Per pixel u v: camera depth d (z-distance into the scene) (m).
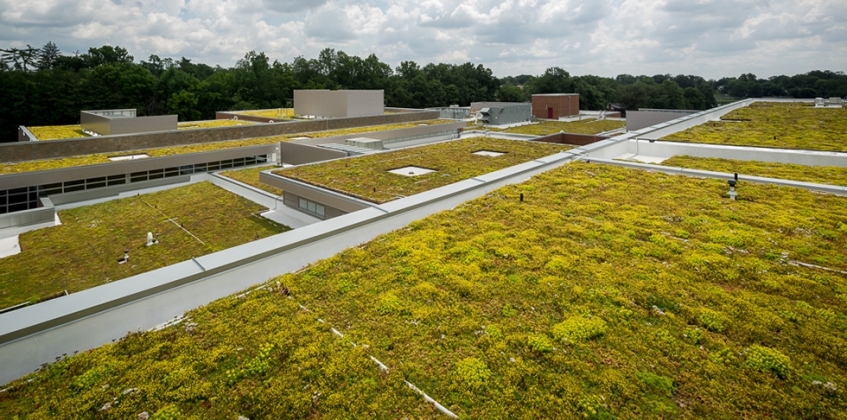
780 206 14.95
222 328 8.86
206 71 112.88
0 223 21.11
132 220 22.89
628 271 10.83
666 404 6.79
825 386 7.01
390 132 39.03
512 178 19.27
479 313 9.27
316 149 29.31
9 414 6.82
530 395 7.01
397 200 15.45
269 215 23.02
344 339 8.41
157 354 8.15
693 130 30.28
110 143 29.75
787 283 10.13
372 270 11.16
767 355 7.66
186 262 10.24
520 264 11.27
